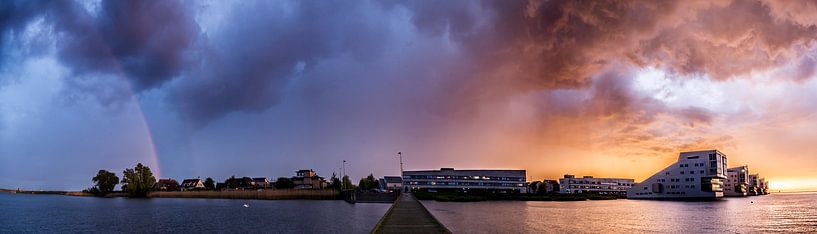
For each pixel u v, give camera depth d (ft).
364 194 471.21
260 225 227.81
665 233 189.06
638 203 465.88
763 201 539.29
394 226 148.15
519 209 330.75
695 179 587.68
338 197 533.96
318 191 545.03
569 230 196.03
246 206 384.68
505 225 212.02
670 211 322.96
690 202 499.10
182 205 435.94
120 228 227.20
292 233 195.42
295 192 553.23
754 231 197.88
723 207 383.04
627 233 187.83
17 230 224.94
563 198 520.01
